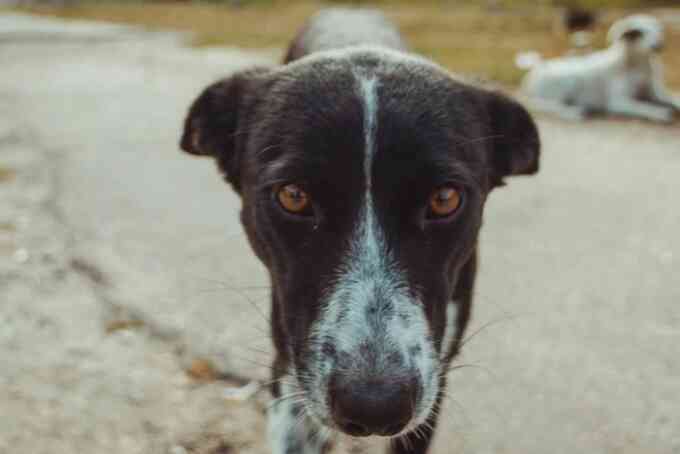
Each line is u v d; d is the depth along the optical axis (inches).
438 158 19.6
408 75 21.4
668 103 62.6
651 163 49.5
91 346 28.8
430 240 20.0
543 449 25.0
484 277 33.7
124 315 30.5
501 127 23.6
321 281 19.5
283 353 21.4
